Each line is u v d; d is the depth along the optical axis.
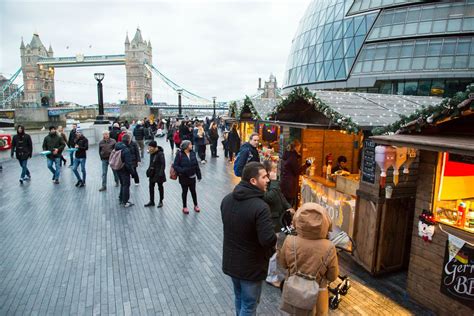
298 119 8.74
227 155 19.69
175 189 11.52
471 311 4.18
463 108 3.96
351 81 38.47
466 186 4.80
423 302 4.79
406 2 36.75
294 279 3.31
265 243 3.19
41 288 5.07
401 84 34.97
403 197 5.61
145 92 135.00
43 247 6.54
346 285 4.95
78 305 4.65
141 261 6.00
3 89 140.12
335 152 9.84
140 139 18.45
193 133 18.70
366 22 39.22
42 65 155.38
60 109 107.38
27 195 10.32
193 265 5.87
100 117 25.05
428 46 33.97
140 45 133.88
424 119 4.40
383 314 4.61
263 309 4.64
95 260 6.02
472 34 32.41
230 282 5.32
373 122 5.88
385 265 5.68
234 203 3.38
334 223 6.77
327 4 46.66
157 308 4.61
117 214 8.62
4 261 5.94
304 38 49.16
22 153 11.63
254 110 14.74
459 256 4.26
